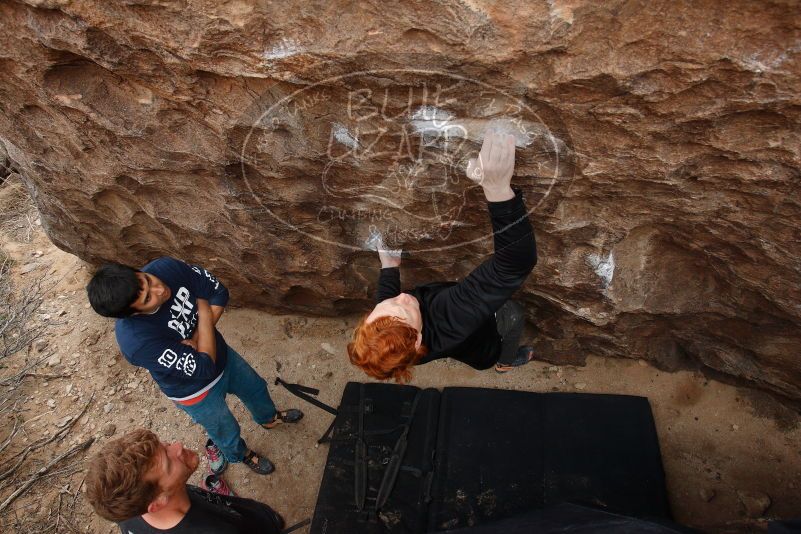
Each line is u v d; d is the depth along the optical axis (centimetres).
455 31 154
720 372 274
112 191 268
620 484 254
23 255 407
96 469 161
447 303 168
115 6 170
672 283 240
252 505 221
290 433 296
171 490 173
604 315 257
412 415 284
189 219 265
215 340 222
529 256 160
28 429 312
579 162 189
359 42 163
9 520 278
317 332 332
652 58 152
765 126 162
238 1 162
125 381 327
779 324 229
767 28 139
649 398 284
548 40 152
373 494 264
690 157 177
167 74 191
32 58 198
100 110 214
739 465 260
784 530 164
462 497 257
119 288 181
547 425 274
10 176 461
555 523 200
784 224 187
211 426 241
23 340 344
